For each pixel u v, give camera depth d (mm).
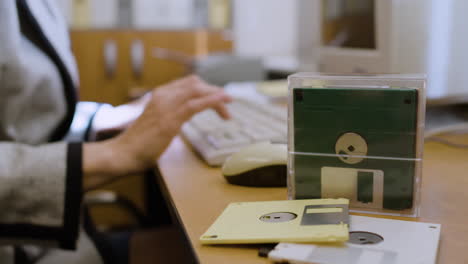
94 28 2654
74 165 646
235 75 2135
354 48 1117
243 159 633
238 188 630
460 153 759
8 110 736
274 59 2664
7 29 712
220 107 814
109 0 2865
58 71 792
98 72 2660
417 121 509
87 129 1072
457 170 674
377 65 1010
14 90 729
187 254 466
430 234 453
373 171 528
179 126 752
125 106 1227
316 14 1422
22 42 752
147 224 1227
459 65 915
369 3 1041
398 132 515
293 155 555
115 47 2664
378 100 518
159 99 762
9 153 643
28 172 620
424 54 916
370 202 535
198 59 2264
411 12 921
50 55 783
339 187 543
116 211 1889
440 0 892
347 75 542
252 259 425
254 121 917
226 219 500
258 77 2170
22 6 751
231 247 449
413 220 510
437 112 985
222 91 821
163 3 2918
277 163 617
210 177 682
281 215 494
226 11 2969
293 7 2744
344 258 405
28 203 618
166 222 1227
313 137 545
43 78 759
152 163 737
